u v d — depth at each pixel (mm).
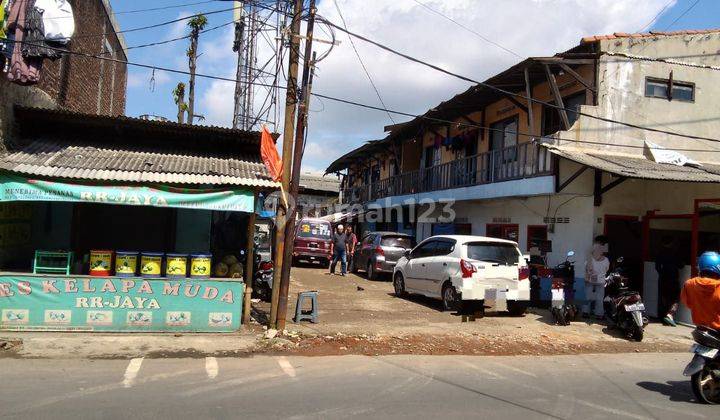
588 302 12000
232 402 5434
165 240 10523
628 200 13070
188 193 8422
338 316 10859
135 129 9828
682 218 13039
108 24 16281
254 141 10320
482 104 18172
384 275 18344
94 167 8406
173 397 5535
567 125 13156
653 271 12680
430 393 6043
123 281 8383
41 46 8258
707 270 6121
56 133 9891
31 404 5141
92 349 7457
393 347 8461
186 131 9898
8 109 8750
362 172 33719
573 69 14320
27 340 7629
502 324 10828
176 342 8039
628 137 13719
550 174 13094
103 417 4832
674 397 6289
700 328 6082
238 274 9344
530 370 7473
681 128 14180
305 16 9078
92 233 10203
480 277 11195
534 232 15078
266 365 7090
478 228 18297
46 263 8328
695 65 13359
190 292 8641
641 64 13945
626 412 5602
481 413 5348
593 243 12633
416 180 21984
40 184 7918
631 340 10086
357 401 5617
